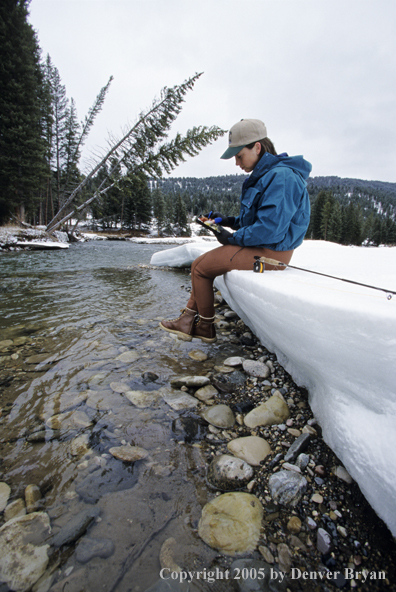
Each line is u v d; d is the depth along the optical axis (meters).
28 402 1.36
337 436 0.94
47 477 0.95
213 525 0.81
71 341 2.12
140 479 0.96
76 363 1.78
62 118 23.36
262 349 2.10
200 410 1.37
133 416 1.29
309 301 0.97
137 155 15.95
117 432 1.18
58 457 1.03
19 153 16.83
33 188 17.55
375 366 0.77
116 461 1.03
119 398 1.42
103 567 0.69
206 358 1.93
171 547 0.75
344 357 0.87
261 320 1.53
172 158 15.68
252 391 1.55
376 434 0.78
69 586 0.65
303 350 1.08
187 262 5.79
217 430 1.23
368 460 0.79
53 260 7.64
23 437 1.13
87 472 0.97
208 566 0.71
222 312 3.09
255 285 1.41
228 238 1.72
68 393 1.44
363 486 0.80
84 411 1.30
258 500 0.91
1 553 0.71
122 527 0.79
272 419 1.29
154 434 1.18
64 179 24.42
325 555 0.74
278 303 1.17
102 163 16.16
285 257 1.76
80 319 2.65
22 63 16.20
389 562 0.72
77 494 0.89
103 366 1.75
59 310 2.94
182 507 0.87
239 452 1.09
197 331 2.08
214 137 15.58
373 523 0.82
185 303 3.35
